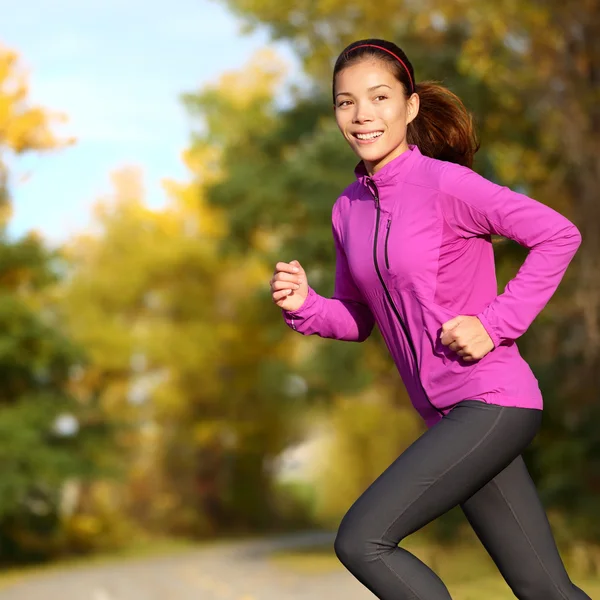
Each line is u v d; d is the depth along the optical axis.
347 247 5.25
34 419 39.78
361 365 38.91
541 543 5.05
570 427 22.80
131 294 61.66
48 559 46.38
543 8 22.53
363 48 5.13
